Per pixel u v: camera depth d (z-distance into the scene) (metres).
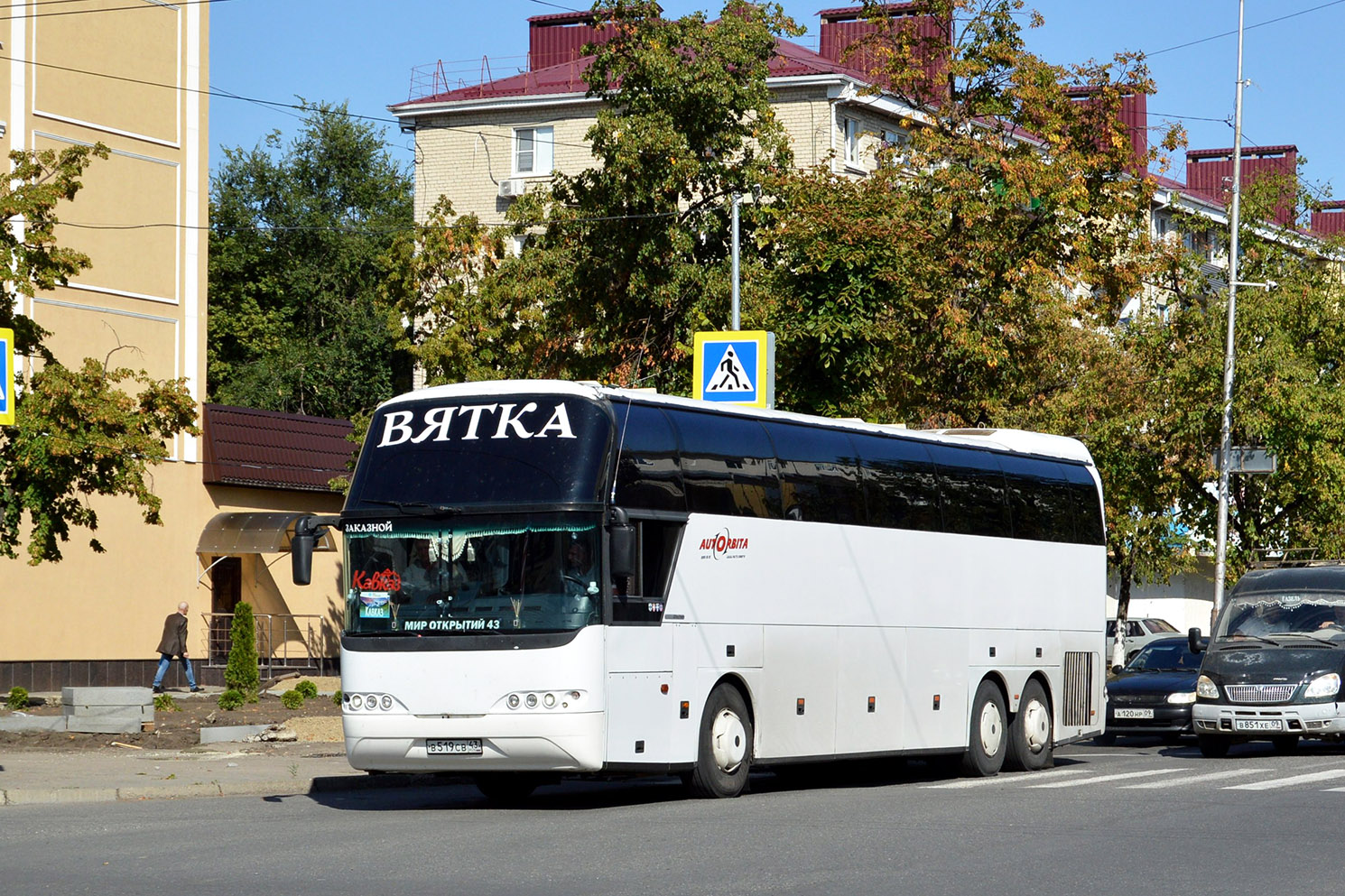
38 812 15.27
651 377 30.28
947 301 29.67
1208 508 40.62
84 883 10.27
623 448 15.45
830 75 50.16
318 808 15.73
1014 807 15.09
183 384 25.19
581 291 31.05
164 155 37.53
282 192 70.19
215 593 39.28
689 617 15.97
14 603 33.81
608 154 30.22
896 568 19.05
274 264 70.12
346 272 69.69
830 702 17.88
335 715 27.73
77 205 35.34
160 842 12.58
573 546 14.94
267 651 39.72
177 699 32.41
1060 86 30.28
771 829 13.19
